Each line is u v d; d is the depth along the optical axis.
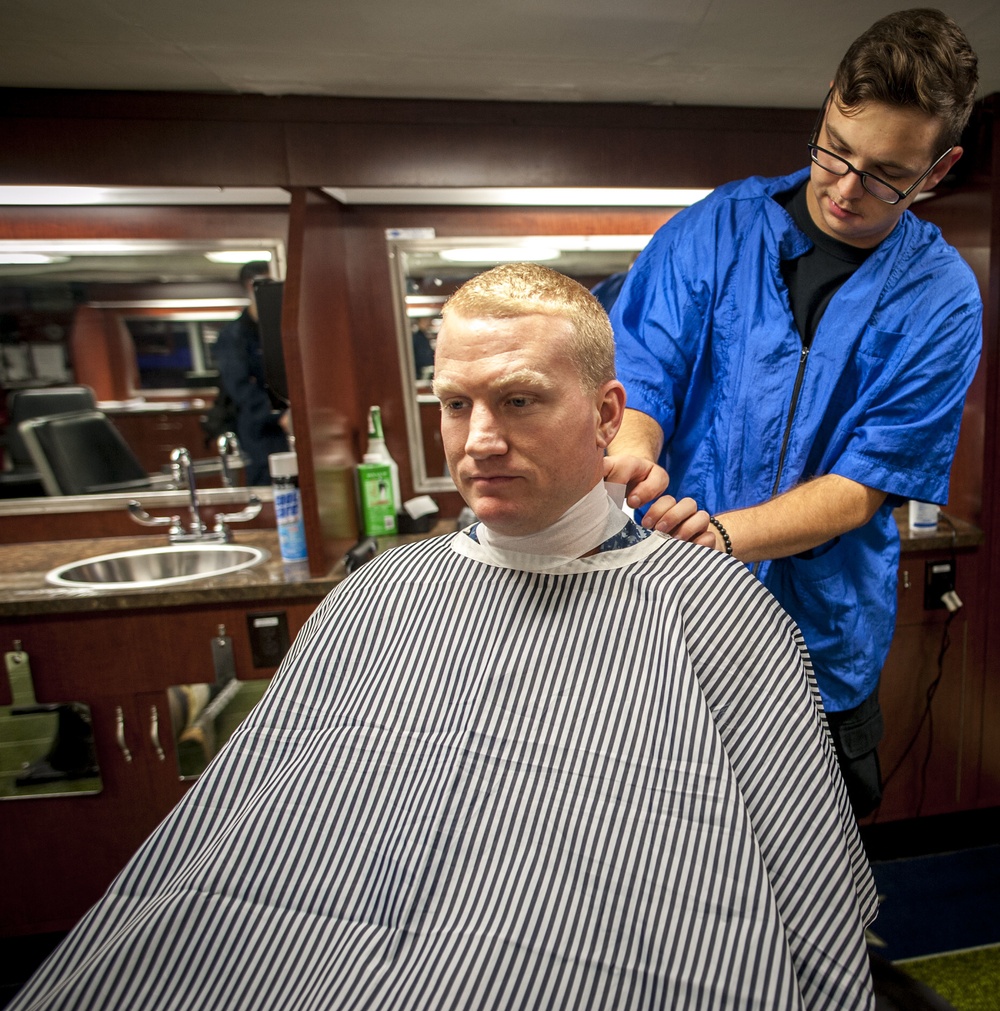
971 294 1.14
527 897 0.66
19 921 1.87
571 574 0.84
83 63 1.60
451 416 0.76
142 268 2.11
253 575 1.81
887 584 1.26
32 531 2.25
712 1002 0.59
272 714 0.85
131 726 1.79
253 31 1.45
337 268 2.07
